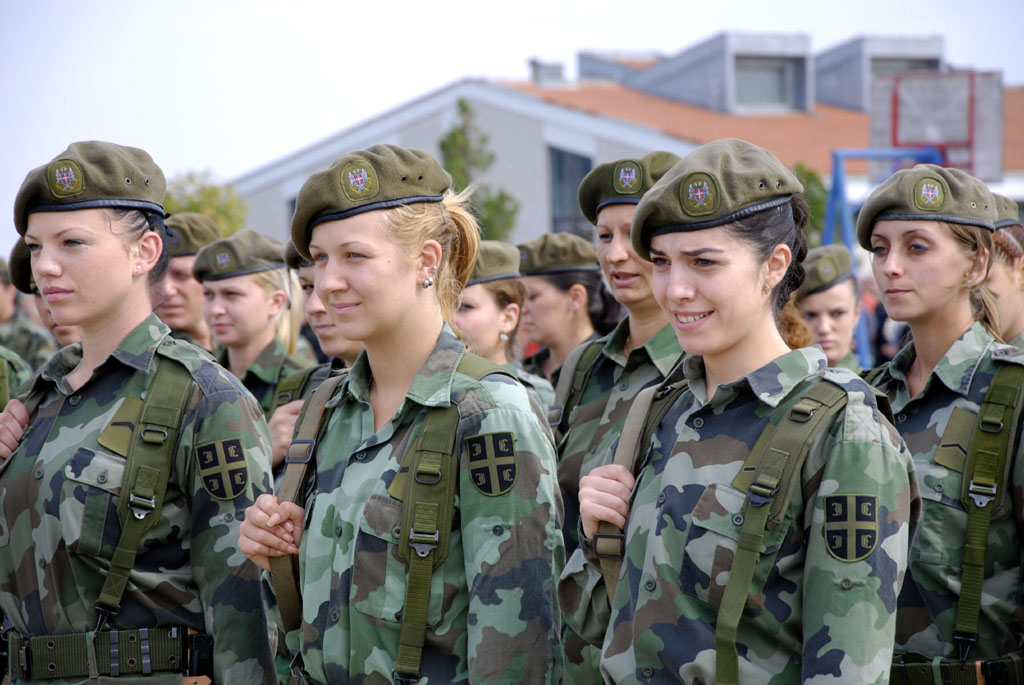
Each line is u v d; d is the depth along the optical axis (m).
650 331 4.32
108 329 3.42
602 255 4.44
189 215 6.28
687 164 2.55
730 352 2.64
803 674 2.36
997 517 3.31
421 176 2.94
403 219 2.88
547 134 27.05
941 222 3.52
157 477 3.24
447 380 2.89
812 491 2.43
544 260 5.93
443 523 2.78
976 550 3.29
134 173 3.38
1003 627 3.28
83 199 3.26
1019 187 24.52
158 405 3.30
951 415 3.47
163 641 3.26
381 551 2.80
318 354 9.01
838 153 18.89
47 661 3.22
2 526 3.36
